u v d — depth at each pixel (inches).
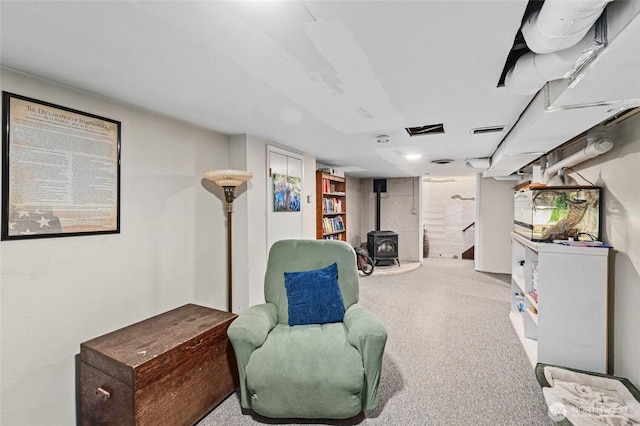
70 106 65.2
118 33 45.0
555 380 76.2
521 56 52.6
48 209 61.2
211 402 70.1
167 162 87.9
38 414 60.1
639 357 70.9
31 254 59.1
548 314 85.2
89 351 60.7
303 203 143.9
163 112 83.0
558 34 36.1
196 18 40.9
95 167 69.5
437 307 144.8
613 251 81.7
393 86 64.7
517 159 122.0
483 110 79.7
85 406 61.9
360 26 42.7
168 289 88.2
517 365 90.2
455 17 40.3
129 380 54.1
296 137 112.5
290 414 63.9
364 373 66.4
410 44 47.6
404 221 266.7
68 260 64.8
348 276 88.0
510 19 40.6
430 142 119.5
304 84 64.1
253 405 65.4
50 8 38.6
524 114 79.0
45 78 60.6
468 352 98.5
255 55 51.7
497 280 198.8
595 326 81.1
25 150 58.0
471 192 288.4
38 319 60.1
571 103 57.3
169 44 48.1
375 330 66.6
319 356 65.2
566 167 106.6
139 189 79.9
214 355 71.3
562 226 90.6
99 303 70.6
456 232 293.3
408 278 205.3
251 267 109.2
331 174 192.4
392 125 95.2
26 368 58.6
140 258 80.1
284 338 71.1
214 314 80.7
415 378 83.0
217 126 97.5
